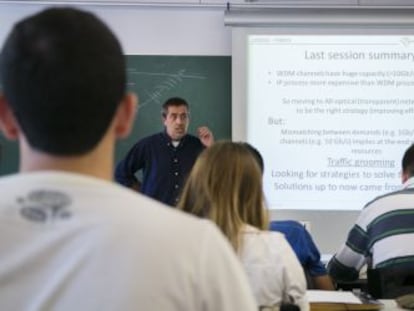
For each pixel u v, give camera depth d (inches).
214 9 162.7
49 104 26.0
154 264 25.9
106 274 25.4
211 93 161.8
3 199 26.5
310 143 159.2
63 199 26.4
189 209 64.5
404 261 83.9
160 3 161.8
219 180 62.9
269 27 158.6
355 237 91.2
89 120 26.7
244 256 60.9
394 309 73.7
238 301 27.6
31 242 25.7
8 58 26.6
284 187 159.3
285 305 60.4
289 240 86.0
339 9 156.5
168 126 155.8
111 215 26.2
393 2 162.6
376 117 159.0
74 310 25.1
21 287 25.5
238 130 157.8
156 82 161.6
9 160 133.5
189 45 162.4
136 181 158.9
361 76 158.9
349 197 159.2
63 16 27.0
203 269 26.8
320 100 159.2
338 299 74.3
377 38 158.6
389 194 89.6
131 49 162.2
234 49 158.2
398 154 159.2
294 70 159.0
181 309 26.3
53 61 25.9
